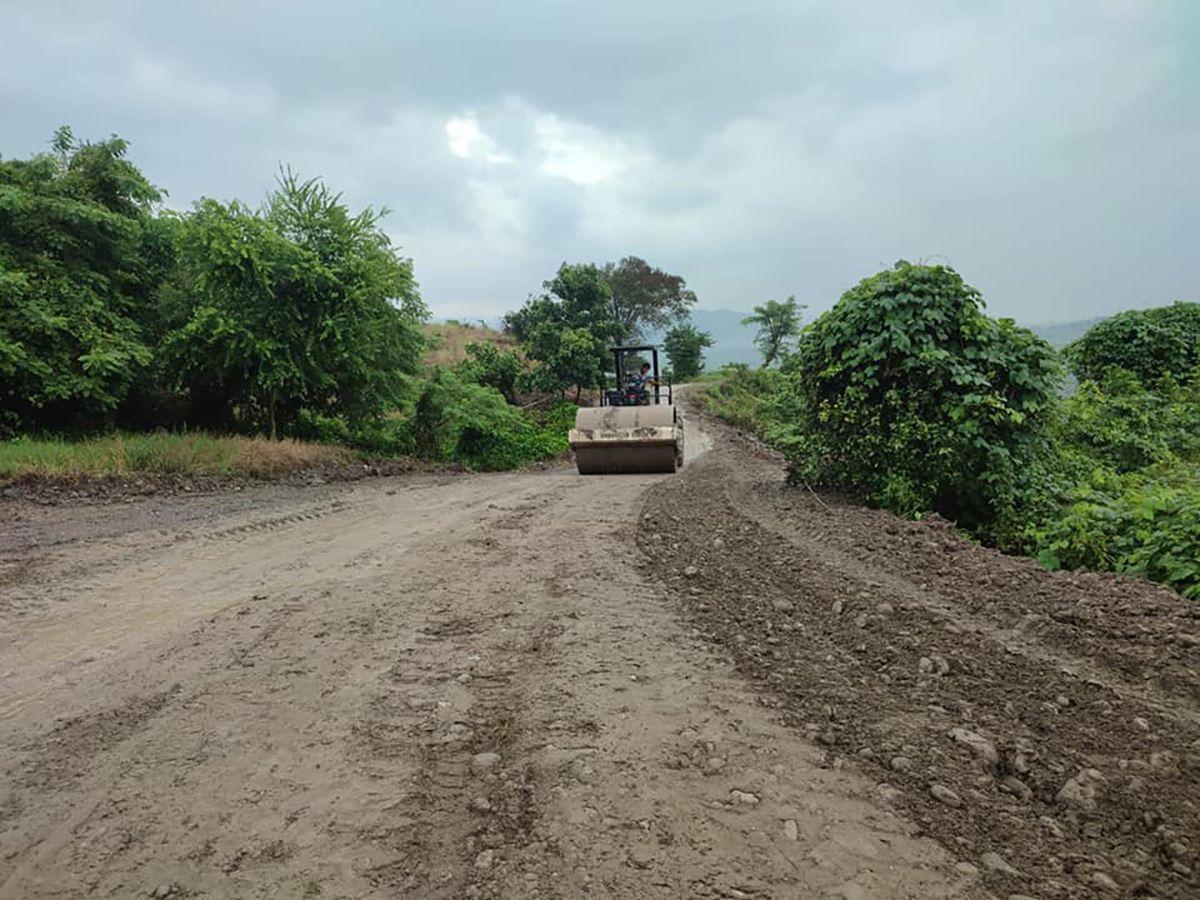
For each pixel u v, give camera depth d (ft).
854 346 26.40
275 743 9.51
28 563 19.88
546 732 9.67
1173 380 51.96
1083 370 57.93
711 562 18.69
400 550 21.43
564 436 77.10
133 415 50.01
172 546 22.34
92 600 16.44
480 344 98.22
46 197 44.45
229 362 45.39
